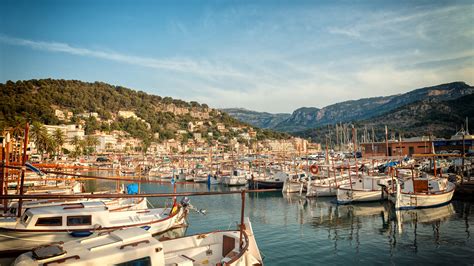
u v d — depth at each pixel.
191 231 30.23
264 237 27.77
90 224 19.47
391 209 38.75
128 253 12.27
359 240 26.48
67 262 11.25
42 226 17.88
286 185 55.38
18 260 11.22
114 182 75.50
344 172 64.31
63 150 135.62
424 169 68.38
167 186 69.62
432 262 21.36
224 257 17.48
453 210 36.97
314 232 29.22
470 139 97.75
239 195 54.44
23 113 168.25
